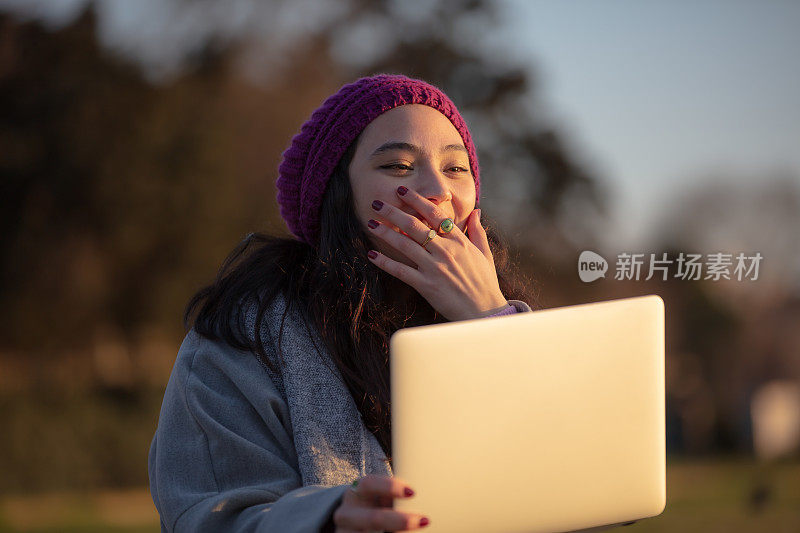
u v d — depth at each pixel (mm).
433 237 2443
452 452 1791
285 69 27781
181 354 2297
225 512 1998
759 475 19484
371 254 2445
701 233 21266
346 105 2557
